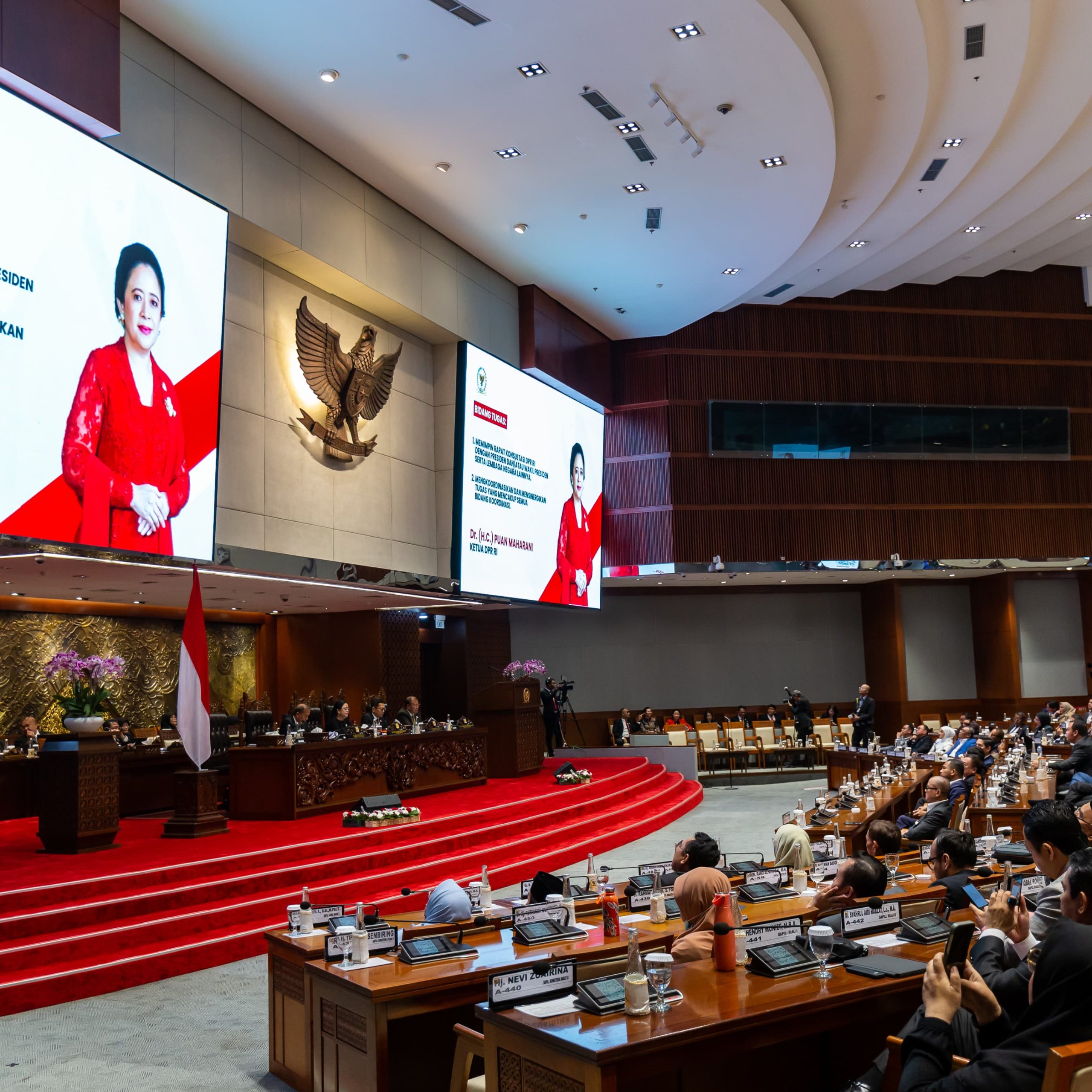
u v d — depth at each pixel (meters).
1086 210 18.28
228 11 9.82
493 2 9.73
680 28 10.23
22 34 8.38
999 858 6.01
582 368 18.62
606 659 22.27
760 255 16.08
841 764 16.00
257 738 11.52
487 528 14.89
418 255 14.29
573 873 10.54
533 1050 3.09
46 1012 6.20
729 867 5.95
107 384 8.92
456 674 19.34
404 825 10.36
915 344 21.17
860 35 11.59
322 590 12.82
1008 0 11.41
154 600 13.12
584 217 14.46
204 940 7.37
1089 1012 2.45
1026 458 21.31
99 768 9.11
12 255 8.09
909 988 3.50
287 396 12.40
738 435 19.95
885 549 20.52
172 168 10.30
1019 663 22.75
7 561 8.98
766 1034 3.18
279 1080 4.83
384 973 4.20
